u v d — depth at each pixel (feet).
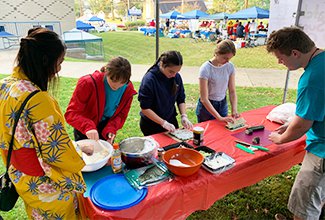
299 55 4.46
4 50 34.50
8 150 3.42
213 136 6.08
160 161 4.82
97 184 4.16
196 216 6.81
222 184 4.66
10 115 3.21
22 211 6.86
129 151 4.88
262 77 22.86
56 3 42.45
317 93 4.23
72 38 33.17
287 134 4.84
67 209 3.94
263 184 8.11
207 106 7.24
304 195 4.98
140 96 6.28
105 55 33.14
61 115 3.43
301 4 9.62
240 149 5.45
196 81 21.17
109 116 6.03
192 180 4.29
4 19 39.29
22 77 3.30
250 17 45.62
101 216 3.53
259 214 6.92
